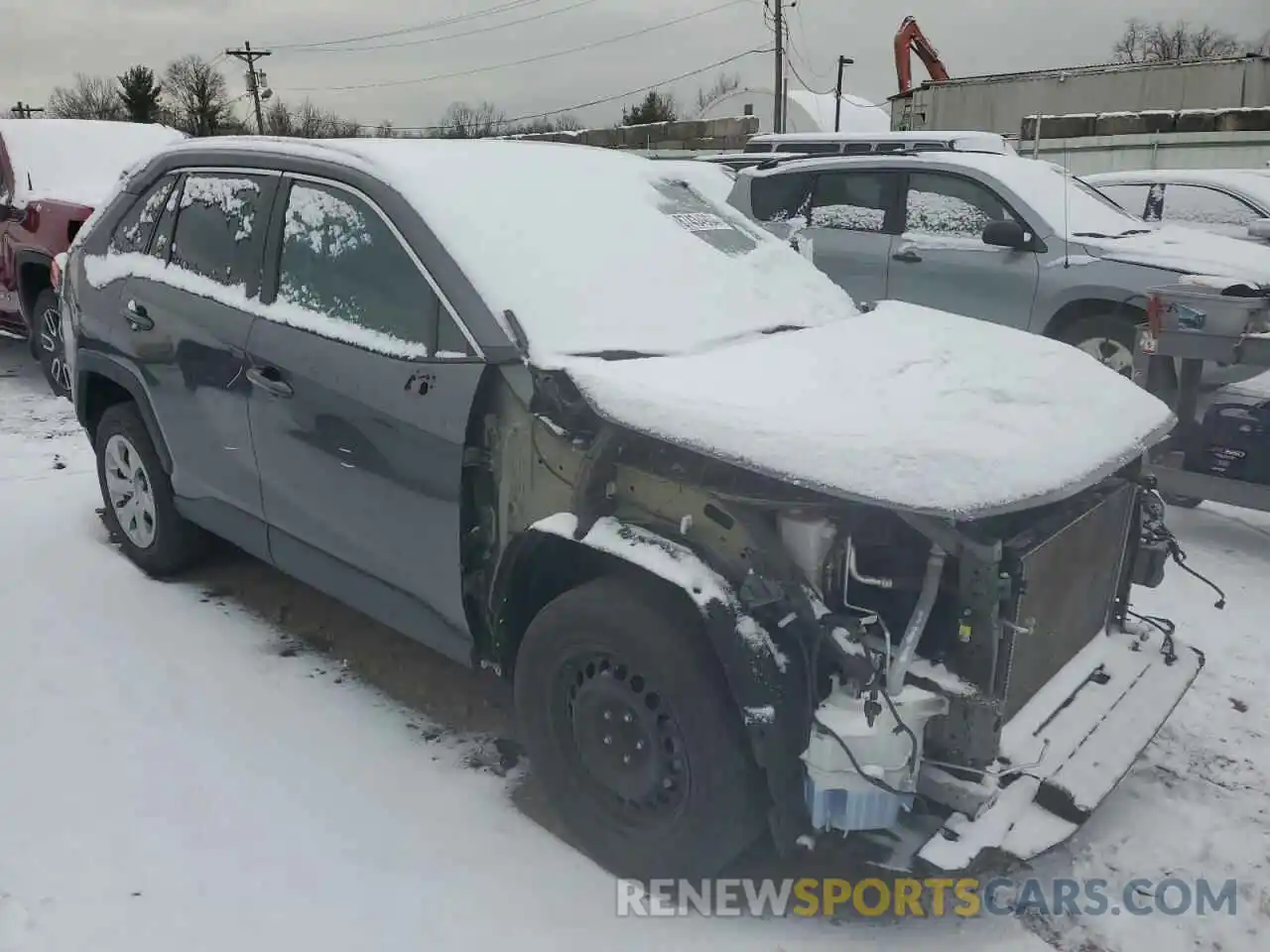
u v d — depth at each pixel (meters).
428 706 3.63
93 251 4.55
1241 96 24.12
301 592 4.50
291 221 3.56
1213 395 4.92
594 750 2.79
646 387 2.63
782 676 2.39
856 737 2.31
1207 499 4.88
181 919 2.60
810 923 2.66
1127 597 3.21
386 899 2.69
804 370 2.87
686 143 26.50
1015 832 2.39
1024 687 2.65
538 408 2.76
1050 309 7.03
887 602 2.50
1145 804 3.19
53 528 5.12
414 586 3.19
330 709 3.59
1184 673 3.05
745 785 2.51
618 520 2.69
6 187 8.05
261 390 3.56
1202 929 2.67
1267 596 4.64
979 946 2.60
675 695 2.52
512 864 2.84
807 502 2.42
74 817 2.98
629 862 2.75
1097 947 2.61
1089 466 2.53
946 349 3.14
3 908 2.62
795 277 3.85
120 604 4.33
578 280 3.16
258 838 2.91
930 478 2.28
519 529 2.91
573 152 3.97
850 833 2.45
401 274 3.15
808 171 8.45
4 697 3.59
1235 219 8.90
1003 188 7.37
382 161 3.33
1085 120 19.58
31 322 7.83
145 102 63.84
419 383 3.00
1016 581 2.39
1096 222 7.30
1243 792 3.25
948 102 27.92
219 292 3.78
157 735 3.39
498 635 2.99
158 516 4.43
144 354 4.13
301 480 3.49
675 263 3.50
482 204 3.25
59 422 7.14
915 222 7.84
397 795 3.12
